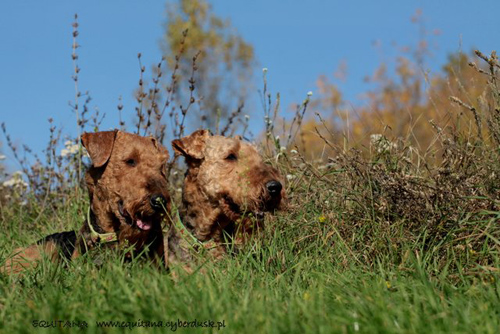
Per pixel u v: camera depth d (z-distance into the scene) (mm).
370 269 8578
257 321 5855
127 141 9602
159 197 9062
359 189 10312
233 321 5875
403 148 10453
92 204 9719
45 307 6367
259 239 9617
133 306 6184
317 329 5676
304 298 6848
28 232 13367
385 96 35906
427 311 6219
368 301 6445
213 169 9906
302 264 8789
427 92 11094
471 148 9508
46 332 5762
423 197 9391
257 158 10234
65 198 15320
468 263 8242
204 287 6828
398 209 9594
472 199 8867
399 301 6555
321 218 9602
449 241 8609
